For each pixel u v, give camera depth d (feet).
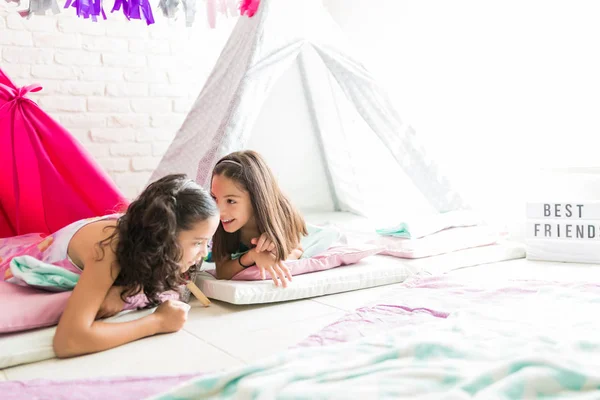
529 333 4.06
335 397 3.16
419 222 7.66
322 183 11.18
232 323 5.25
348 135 10.38
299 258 6.44
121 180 11.12
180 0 7.67
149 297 4.64
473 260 7.35
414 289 5.87
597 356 3.55
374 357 3.66
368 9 11.94
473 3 9.67
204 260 6.66
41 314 4.64
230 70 7.93
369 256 7.41
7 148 6.92
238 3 7.85
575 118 8.43
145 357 4.39
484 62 9.58
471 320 4.54
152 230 4.36
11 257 5.42
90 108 10.81
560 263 7.41
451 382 3.33
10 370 4.22
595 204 7.32
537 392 3.15
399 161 8.59
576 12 8.30
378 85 8.53
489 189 9.60
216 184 5.84
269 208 5.90
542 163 8.84
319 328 5.05
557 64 8.59
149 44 11.21
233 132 7.06
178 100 11.52
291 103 10.15
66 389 3.70
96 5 6.68
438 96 10.43
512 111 9.21
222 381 3.35
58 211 6.98
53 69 10.50
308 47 9.42
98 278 4.47
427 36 10.57
